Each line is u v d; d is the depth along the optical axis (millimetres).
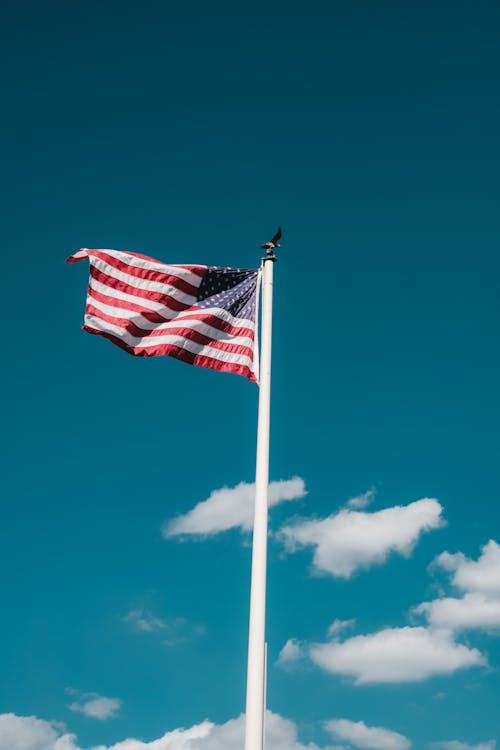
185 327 19484
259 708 14141
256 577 15352
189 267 20219
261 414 17422
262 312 18922
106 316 19484
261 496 16297
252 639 14758
